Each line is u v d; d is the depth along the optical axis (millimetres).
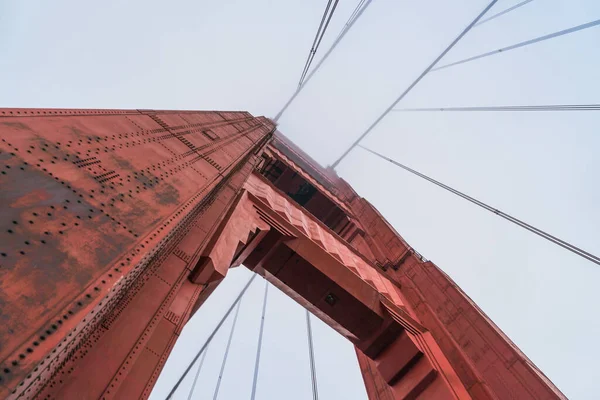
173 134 8930
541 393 11680
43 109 5344
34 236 3104
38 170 3895
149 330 5117
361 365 20547
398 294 18391
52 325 2570
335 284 13328
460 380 12570
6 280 2635
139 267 3787
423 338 14188
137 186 5051
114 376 4230
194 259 7121
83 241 3418
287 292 14172
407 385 12742
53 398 3539
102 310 3205
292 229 13312
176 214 5000
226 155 11117
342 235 31391
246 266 13453
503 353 13492
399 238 24766
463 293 17734
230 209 10352
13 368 2180
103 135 5844
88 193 4117
